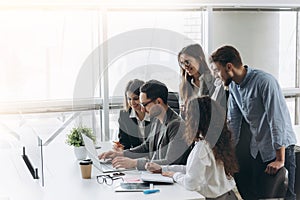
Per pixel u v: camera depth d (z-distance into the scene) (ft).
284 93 15.53
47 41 13.41
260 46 14.98
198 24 14.38
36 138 9.09
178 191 7.70
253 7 14.61
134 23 13.94
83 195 7.61
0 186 8.29
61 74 13.64
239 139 11.80
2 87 13.23
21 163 10.14
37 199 7.47
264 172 11.76
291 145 12.26
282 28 15.16
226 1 14.11
